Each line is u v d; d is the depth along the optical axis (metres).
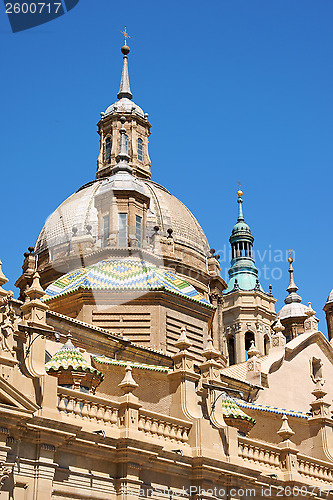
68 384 35.00
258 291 86.94
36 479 29.02
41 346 31.39
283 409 48.91
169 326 52.34
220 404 38.53
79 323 42.56
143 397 39.22
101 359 42.16
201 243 67.31
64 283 53.28
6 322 30.05
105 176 71.00
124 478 32.12
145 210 58.66
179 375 37.75
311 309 56.38
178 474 34.78
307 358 54.41
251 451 39.88
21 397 29.03
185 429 36.22
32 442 29.39
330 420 46.75
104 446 31.83
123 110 72.62
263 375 51.41
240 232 92.12
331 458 45.22
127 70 76.12
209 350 39.12
